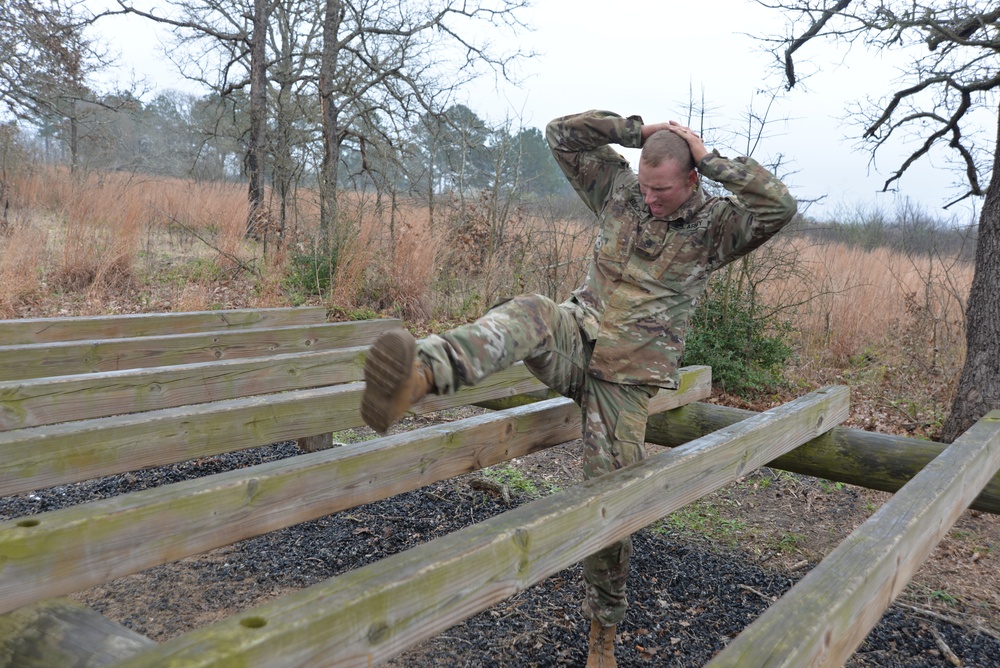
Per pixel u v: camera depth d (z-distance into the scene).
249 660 1.33
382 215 11.38
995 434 3.75
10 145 14.48
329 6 13.35
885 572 2.17
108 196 12.10
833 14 7.16
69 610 1.84
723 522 4.97
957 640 3.65
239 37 15.00
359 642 1.55
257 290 10.29
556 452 6.12
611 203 2.68
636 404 2.64
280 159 13.00
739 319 7.88
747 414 4.31
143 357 4.43
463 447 3.05
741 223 2.43
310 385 4.30
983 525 4.99
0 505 4.59
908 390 7.48
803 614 1.76
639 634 3.59
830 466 4.21
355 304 10.02
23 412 3.16
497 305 2.30
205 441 3.05
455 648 3.39
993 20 6.30
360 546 4.31
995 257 5.34
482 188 11.70
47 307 8.95
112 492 4.91
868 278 10.18
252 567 4.01
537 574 2.05
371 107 14.01
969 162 7.90
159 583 3.80
